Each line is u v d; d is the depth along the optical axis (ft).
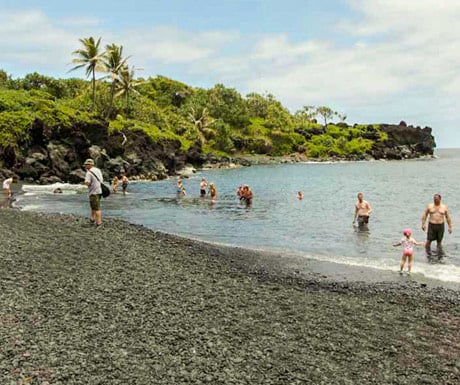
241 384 24.04
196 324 32.22
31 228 65.62
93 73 258.16
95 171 69.41
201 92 509.35
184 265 50.14
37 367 24.54
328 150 512.63
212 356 27.20
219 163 373.20
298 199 135.95
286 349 28.84
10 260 47.09
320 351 28.86
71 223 71.00
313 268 52.90
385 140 550.36
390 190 170.81
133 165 222.48
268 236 75.25
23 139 177.37
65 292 37.78
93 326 30.76
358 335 31.78
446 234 74.69
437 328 33.58
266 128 512.63
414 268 52.95
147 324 31.63
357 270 52.11
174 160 270.26
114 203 122.11
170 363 25.95
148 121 330.95
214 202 125.70
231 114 498.69
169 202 125.08
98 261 48.83
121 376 24.16
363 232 78.79
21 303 34.47
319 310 36.86
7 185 126.52
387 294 42.55
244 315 34.71
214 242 69.21
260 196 145.18
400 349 29.63
